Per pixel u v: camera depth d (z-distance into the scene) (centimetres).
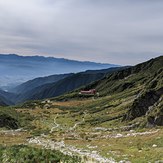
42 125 15800
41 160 4050
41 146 7794
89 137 9712
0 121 13762
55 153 4453
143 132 9081
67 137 9962
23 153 4181
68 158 4294
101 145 7575
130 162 5200
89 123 16238
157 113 10431
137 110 13450
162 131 8288
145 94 13688
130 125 11956
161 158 5219
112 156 5847
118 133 9938
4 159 3997
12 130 12669
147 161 5116
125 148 6794
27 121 16900
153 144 6881
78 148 7275
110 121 14950
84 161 4359
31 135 10938
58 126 15438
